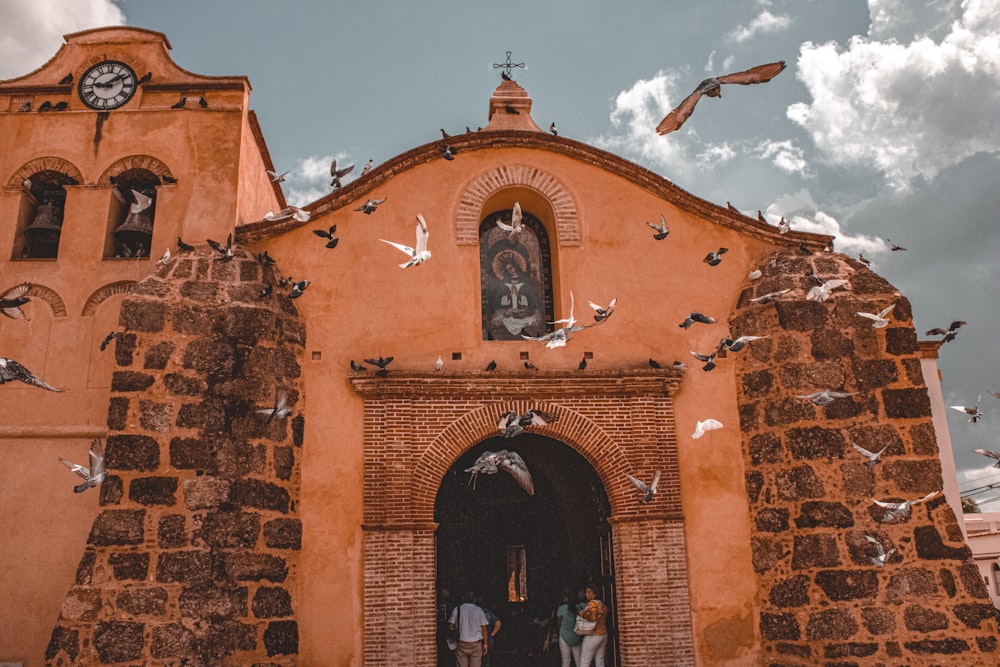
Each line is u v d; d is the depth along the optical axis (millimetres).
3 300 11734
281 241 16391
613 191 17359
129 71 17703
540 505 20750
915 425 15320
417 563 14844
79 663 12641
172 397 14266
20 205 16891
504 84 18953
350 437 15375
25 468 15312
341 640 14352
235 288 15328
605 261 16891
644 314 16656
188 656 12812
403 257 16500
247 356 14828
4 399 15656
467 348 16156
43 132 17281
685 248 17125
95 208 16828
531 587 20516
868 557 14453
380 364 15258
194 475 13867
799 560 14758
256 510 14094
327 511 14930
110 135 17234
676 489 15570
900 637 14055
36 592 14711
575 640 15562
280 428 14867
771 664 14773
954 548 14586
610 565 15789
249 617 13531
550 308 17094
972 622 14133
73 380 15805
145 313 14688
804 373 15602
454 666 16594
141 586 13125
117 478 13719
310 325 15945
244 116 17531
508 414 13648
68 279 16344
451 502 21031
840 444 15141
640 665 14742
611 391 16031
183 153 17078
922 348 21797
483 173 17203
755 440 15797
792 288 16219
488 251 17359
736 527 15547
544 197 17172
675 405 16125
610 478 15648
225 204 16672
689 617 15008
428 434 15508
